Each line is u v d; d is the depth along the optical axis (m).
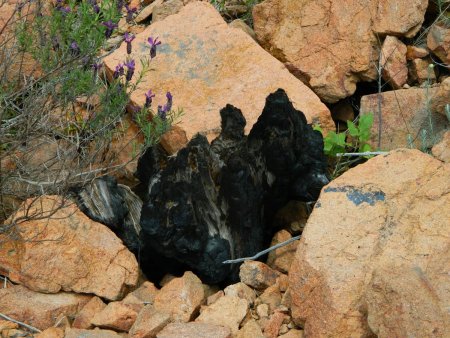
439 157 5.70
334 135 6.23
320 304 4.58
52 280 5.15
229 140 5.58
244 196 5.33
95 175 5.63
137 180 6.32
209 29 6.82
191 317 5.00
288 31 7.03
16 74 6.61
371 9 6.88
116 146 6.41
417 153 5.18
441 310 4.16
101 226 5.41
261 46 7.17
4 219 5.82
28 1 6.34
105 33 5.95
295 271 4.77
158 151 5.86
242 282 5.20
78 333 4.77
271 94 5.50
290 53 6.96
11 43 6.82
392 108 6.55
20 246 5.28
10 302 5.05
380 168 5.13
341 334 4.45
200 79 6.57
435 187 4.96
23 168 5.74
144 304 5.09
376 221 4.83
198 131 6.23
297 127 5.57
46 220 5.33
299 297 4.72
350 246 4.73
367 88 7.01
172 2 7.72
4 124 5.96
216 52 6.69
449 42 6.73
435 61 6.88
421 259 4.61
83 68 6.09
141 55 6.71
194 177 5.22
